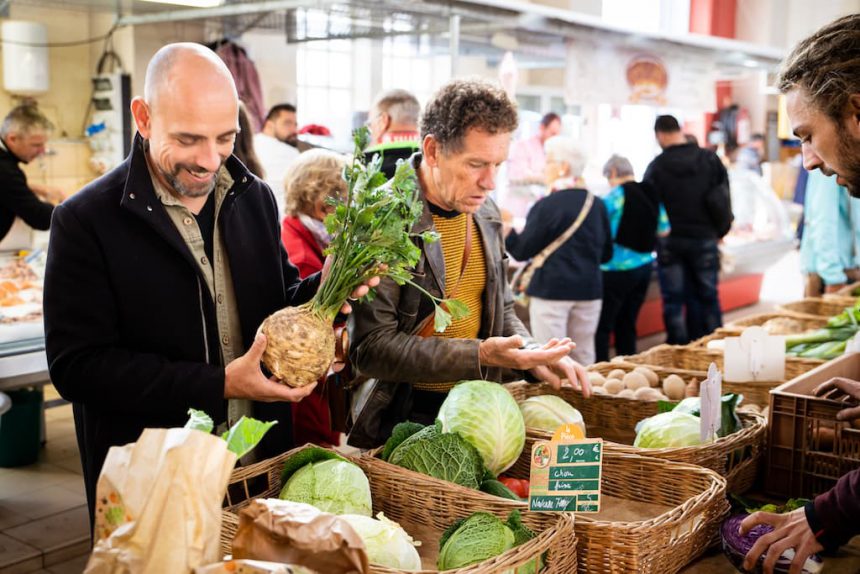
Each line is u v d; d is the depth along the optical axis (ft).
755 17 35.53
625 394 8.89
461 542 5.00
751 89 28.25
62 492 13.75
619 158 19.54
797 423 7.29
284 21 17.07
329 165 10.78
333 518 3.96
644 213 19.53
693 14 34.40
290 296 7.06
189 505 3.63
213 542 3.71
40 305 12.83
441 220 7.51
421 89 18.30
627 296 20.84
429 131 7.07
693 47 20.26
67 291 5.90
